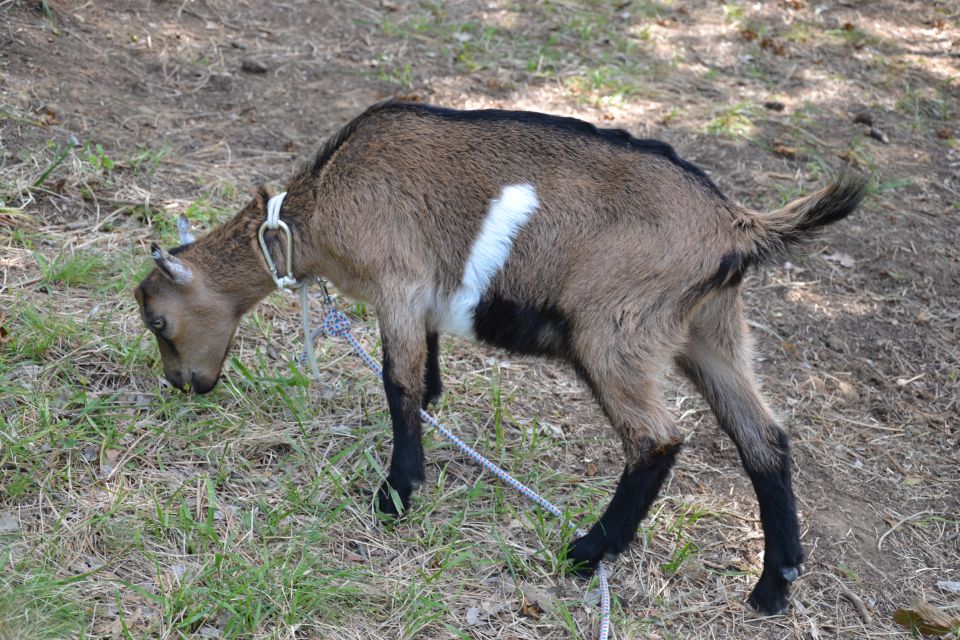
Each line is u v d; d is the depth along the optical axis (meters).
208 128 7.14
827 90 8.80
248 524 4.32
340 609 3.99
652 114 8.08
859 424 5.69
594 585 4.38
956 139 8.33
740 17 9.77
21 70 7.06
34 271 5.62
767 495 4.38
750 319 6.34
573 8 9.62
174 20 8.18
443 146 4.37
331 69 8.08
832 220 4.07
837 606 4.53
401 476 4.48
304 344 5.60
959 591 4.68
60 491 4.33
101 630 3.71
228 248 4.68
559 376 5.75
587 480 5.01
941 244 7.12
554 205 4.20
